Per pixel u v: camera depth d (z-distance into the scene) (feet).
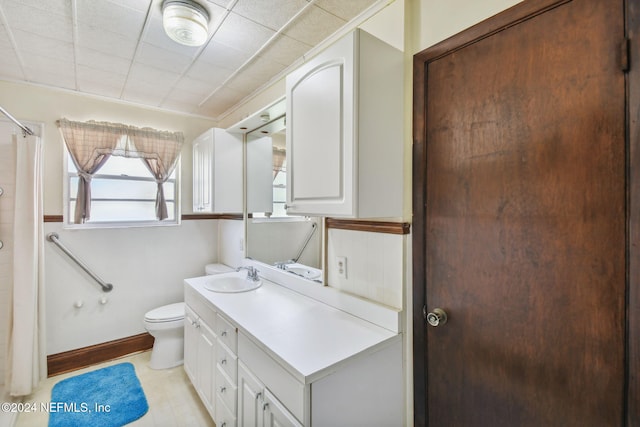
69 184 8.32
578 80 3.01
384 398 4.31
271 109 6.82
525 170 3.39
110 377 7.88
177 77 7.50
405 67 4.54
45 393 7.13
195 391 7.33
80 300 8.40
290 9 4.94
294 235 6.89
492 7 3.65
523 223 3.42
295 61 6.68
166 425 6.22
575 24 3.03
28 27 5.39
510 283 3.53
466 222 3.92
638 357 2.71
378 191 4.18
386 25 4.74
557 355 3.20
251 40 5.87
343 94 4.03
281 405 3.81
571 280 3.10
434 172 4.26
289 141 5.02
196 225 10.40
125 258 9.09
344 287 5.48
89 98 8.53
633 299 2.73
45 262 7.92
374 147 4.12
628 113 2.73
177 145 9.75
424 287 4.39
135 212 9.37
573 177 3.06
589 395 2.99
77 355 8.32
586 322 3.01
